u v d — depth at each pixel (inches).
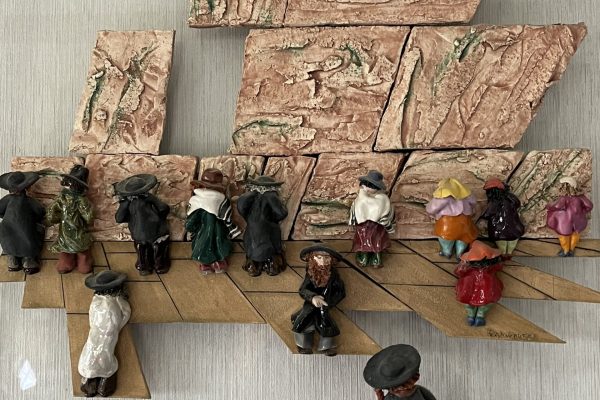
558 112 46.7
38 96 46.7
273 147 43.8
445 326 41.8
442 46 43.5
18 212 42.0
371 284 43.1
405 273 43.1
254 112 43.8
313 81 43.6
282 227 43.9
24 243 42.1
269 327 46.3
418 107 43.5
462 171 43.6
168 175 43.9
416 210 43.8
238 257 43.6
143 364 46.1
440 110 43.5
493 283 40.1
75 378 42.4
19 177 42.0
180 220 43.9
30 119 46.6
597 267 46.2
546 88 43.6
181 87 46.6
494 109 43.6
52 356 46.1
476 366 46.2
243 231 44.0
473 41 43.4
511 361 46.3
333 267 40.8
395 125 43.5
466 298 40.3
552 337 40.6
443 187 41.4
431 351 46.2
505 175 43.6
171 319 42.9
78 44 46.8
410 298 42.8
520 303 46.3
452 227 41.4
